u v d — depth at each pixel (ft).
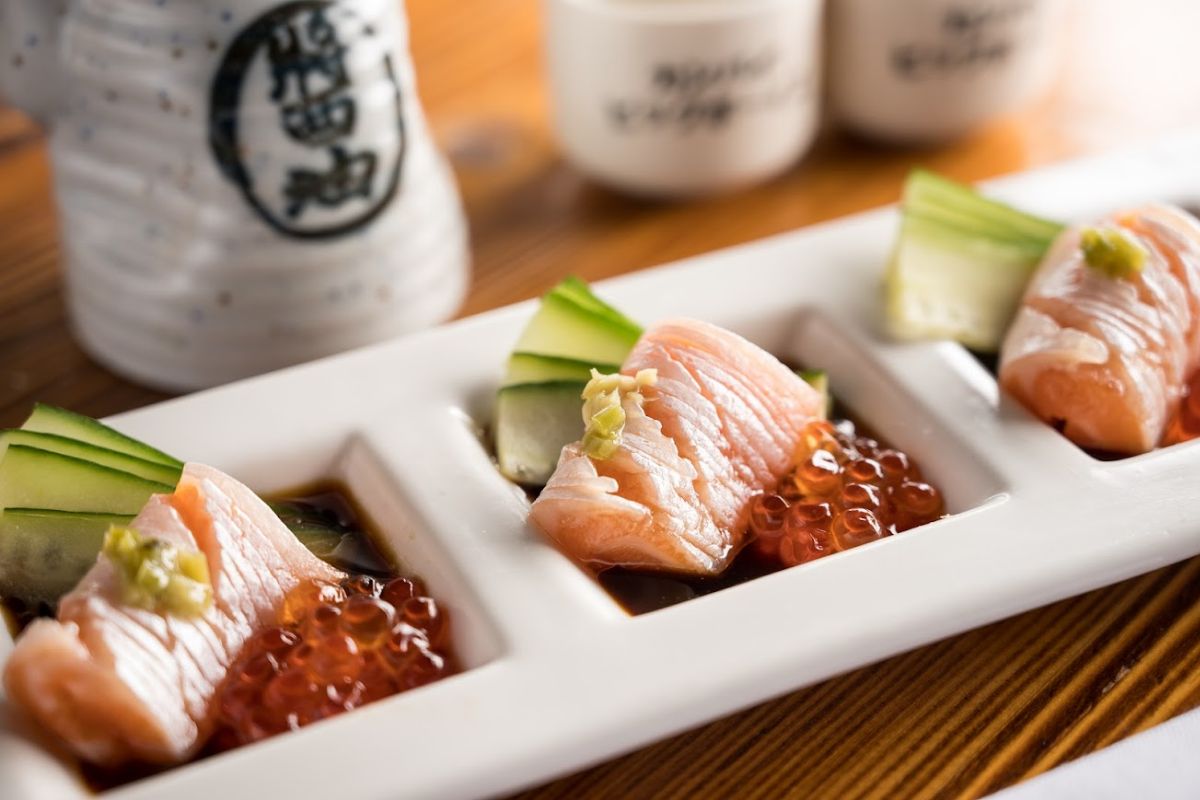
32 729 1.06
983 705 1.11
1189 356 1.23
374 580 1.15
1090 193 1.39
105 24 1.22
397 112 1.29
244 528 1.12
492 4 1.77
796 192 1.53
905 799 1.08
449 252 1.37
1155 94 1.64
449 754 1.04
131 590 1.07
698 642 1.08
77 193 1.29
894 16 1.49
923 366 1.24
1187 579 1.17
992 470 1.17
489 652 1.10
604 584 1.15
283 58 1.23
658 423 1.16
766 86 1.45
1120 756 1.07
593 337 1.24
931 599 1.09
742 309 1.29
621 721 1.05
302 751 1.04
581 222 1.50
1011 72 1.53
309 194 1.26
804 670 1.07
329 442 1.21
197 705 1.08
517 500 1.17
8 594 1.14
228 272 1.27
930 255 1.30
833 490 1.18
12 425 1.31
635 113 1.45
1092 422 1.20
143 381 1.34
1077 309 1.21
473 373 1.25
